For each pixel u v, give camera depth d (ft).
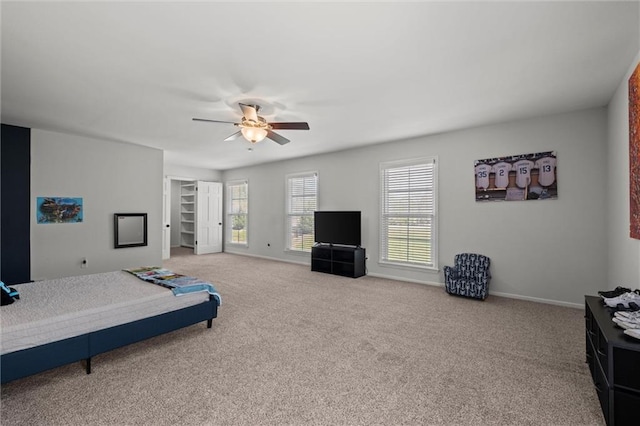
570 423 5.83
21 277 14.65
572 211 12.59
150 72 8.97
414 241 17.19
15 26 6.72
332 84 9.84
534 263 13.46
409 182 17.34
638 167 7.66
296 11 6.25
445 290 15.35
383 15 6.40
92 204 16.97
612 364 5.43
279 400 6.50
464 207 15.31
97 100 11.18
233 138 13.26
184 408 6.23
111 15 6.36
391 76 9.29
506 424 5.80
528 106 11.94
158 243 19.77
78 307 7.86
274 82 9.66
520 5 6.12
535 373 7.58
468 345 9.14
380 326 10.65
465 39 7.32
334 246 19.99
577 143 12.44
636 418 5.25
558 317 11.46
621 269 9.96
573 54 8.03
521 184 13.67
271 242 25.23
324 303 13.28
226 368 7.80
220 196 29.89
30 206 14.93
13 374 6.44
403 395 6.69
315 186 21.97
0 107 11.98
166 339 9.55
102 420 5.87
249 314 11.86
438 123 14.14
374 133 15.94
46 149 15.37
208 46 7.60
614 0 5.95
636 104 7.66
